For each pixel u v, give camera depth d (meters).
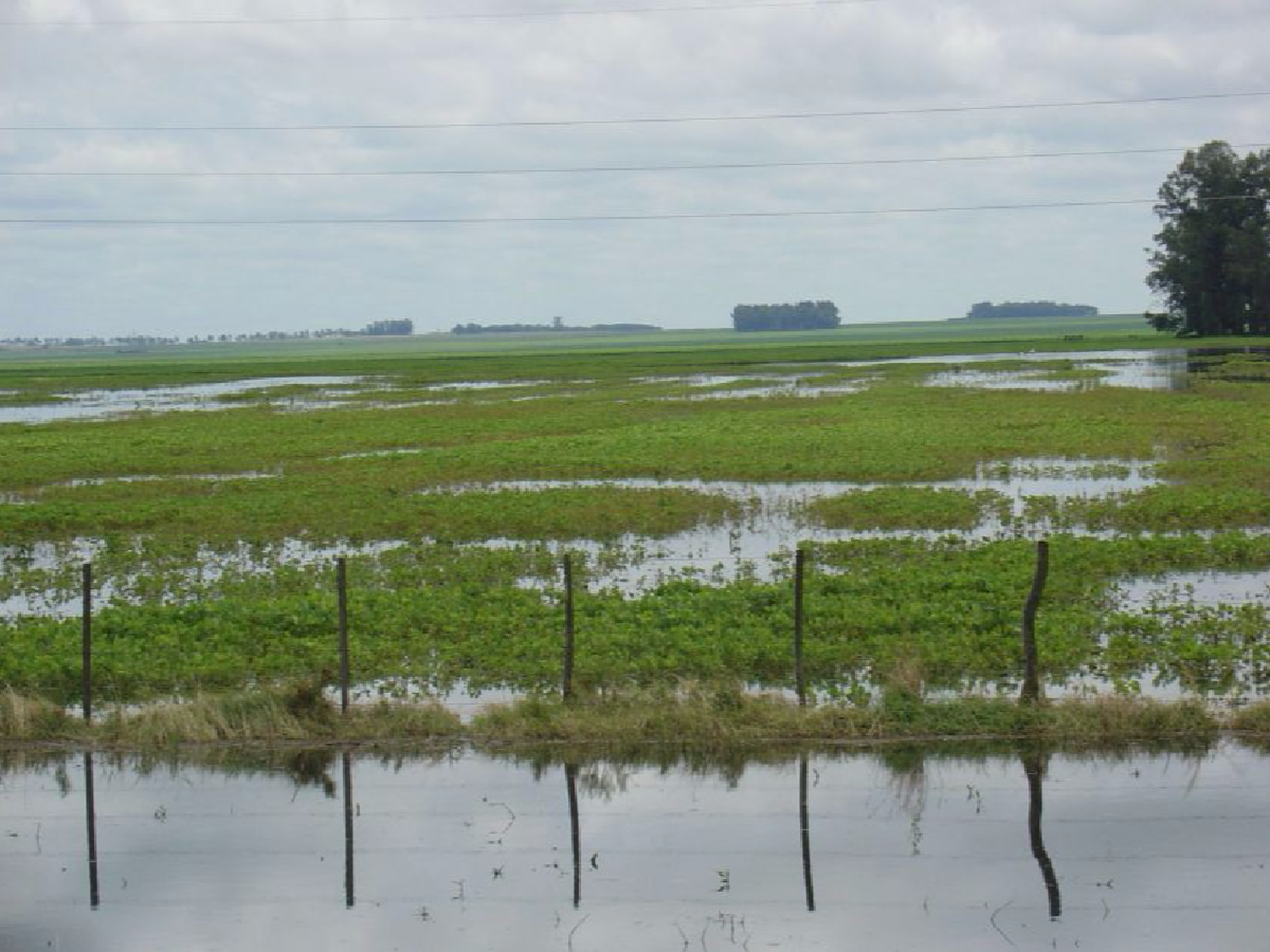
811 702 16.88
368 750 15.88
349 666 18.75
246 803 14.32
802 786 14.52
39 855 13.04
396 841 13.27
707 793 14.40
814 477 39.59
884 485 38.50
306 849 13.12
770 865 12.59
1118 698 16.09
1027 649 16.47
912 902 11.78
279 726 16.16
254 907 11.88
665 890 12.10
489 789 14.64
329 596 22.94
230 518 33.00
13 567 28.17
